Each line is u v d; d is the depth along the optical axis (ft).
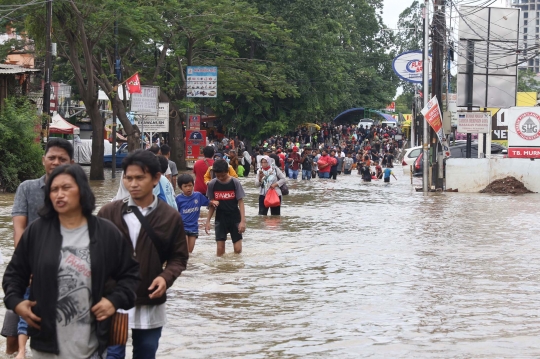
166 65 158.61
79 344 16.25
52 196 16.21
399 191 106.83
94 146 123.95
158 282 18.86
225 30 144.36
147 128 124.16
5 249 46.88
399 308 31.50
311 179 143.95
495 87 109.81
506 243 51.37
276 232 57.16
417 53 140.56
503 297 33.68
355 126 312.71
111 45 127.75
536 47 109.60
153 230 19.36
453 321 29.25
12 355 24.06
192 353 24.88
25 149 94.68
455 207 79.61
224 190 44.42
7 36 152.87
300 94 175.83
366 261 43.65
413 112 192.75
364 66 299.17
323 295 34.14
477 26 108.37
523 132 104.12
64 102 185.88
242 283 36.88
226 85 160.25
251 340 26.53
